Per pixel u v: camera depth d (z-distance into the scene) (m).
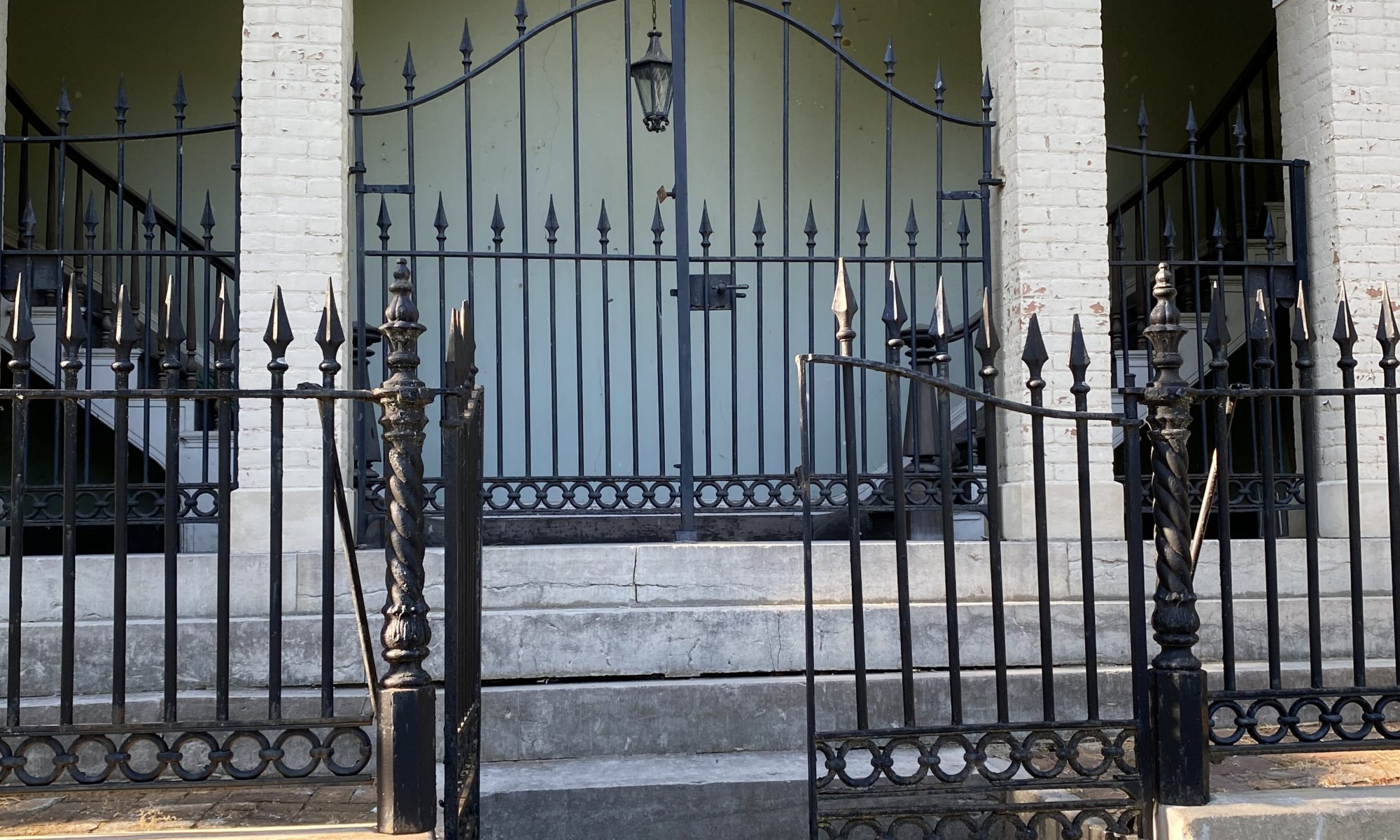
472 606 3.48
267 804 3.83
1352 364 3.63
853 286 9.36
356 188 5.78
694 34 9.39
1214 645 5.25
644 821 4.00
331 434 3.09
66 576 3.02
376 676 3.15
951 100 9.62
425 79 9.18
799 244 9.38
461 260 9.10
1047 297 6.18
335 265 5.84
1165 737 3.35
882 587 5.30
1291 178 6.76
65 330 3.10
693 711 4.49
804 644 4.87
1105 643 5.09
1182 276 7.77
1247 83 7.96
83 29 8.97
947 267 9.42
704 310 5.92
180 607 5.10
